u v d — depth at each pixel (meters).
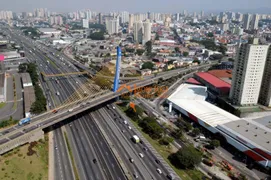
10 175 136.12
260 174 153.38
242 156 172.25
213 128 196.50
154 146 181.00
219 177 149.25
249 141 168.75
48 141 181.12
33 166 147.75
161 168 155.38
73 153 169.25
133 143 184.50
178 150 168.75
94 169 152.88
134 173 149.38
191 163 152.50
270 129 191.38
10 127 179.75
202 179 146.88
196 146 182.75
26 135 167.12
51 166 153.25
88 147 177.62
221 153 175.62
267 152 155.50
